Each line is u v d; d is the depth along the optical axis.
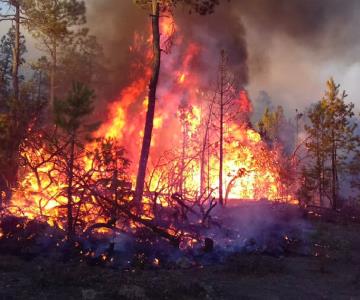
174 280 8.88
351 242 14.65
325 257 11.86
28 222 10.58
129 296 7.57
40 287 7.82
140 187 15.93
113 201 10.90
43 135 11.62
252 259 10.65
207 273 9.80
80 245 10.04
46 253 10.00
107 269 9.43
